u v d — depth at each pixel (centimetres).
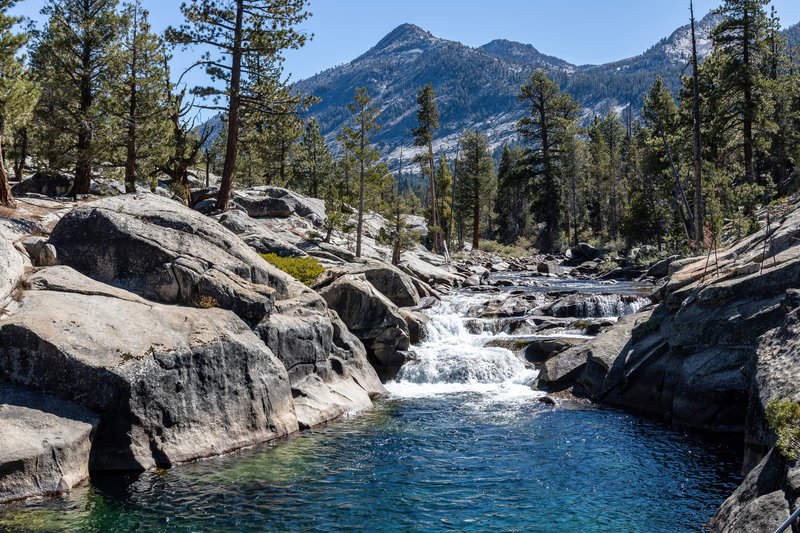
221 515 929
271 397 1398
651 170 5362
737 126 4353
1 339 1075
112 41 3297
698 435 1387
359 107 3653
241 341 1362
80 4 3312
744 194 3291
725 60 4141
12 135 3584
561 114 7400
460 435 1410
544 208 7356
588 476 1132
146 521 895
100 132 3256
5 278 1222
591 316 2525
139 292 1422
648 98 6619
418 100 6016
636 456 1245
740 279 1476
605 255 5256
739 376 1358
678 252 3950
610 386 1698
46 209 2536
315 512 955
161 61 3394
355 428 1471
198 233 1605
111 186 3553
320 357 1705
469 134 7456
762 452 987
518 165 7569
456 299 2964
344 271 2342
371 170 3634
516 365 2091
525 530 894
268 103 3484
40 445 957
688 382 1462
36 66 3241
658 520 923
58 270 1359
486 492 1052
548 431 1438
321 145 6644
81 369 1073
